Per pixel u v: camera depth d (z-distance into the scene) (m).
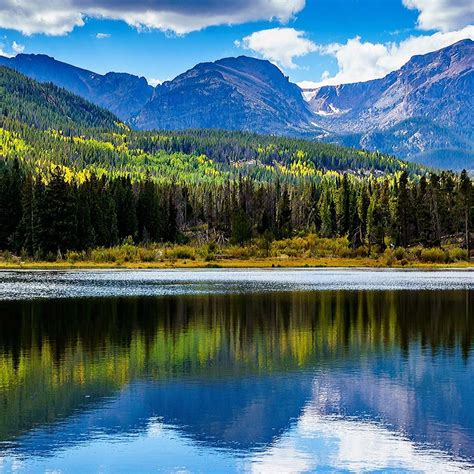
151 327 49.84
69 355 39.03
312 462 22.94
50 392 30.86
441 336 46.16
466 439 25.00
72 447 24.14
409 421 27.02
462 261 149.00
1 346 41.88
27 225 143.88
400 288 84.06
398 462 22.95
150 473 22.00
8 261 136.12
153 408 28.53
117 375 34.16
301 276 110.06
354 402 29.56
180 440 24.84
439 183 191.25
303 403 29.34
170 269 131.88
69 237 141.38
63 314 56.69
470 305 64.44
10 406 28.69
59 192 140.62
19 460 22.98
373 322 52.84
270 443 24.66
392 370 35.50
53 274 112.88
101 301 66.81
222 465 22.67
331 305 64.31
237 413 27.94
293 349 41.19
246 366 36.31
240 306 63.25
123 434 25.45
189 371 35.06
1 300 67.44
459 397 30.31
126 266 134.62
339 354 39.66
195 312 58.53
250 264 142.50
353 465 22.73
